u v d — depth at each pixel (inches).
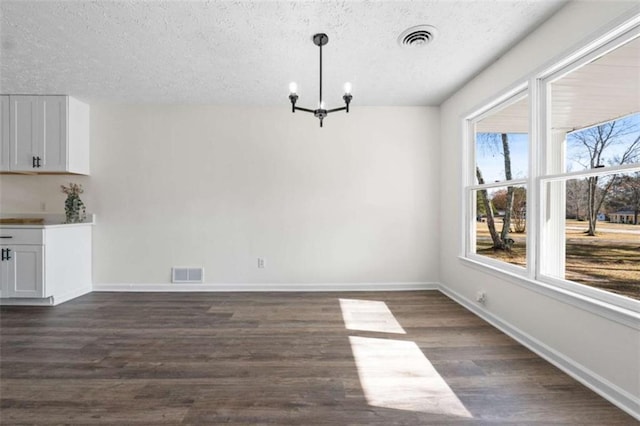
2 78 119.2
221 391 68.4
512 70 96.2
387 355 84.7
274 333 99.7
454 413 61.1
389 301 133.3
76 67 110.2
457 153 133.3
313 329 102.9
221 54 101.0
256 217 150.5
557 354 78.2
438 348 88.8
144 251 148.9
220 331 101.3
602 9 65.7
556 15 78.5
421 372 76.1
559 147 85.5
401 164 152.6
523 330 91.7
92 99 141.2
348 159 151.6
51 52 99.7
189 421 58.9
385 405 63.7
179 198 149.3
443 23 84.0
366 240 152.3
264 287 150.3
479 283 116.1
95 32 88.6
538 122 87.6
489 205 120.2
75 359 82.3
